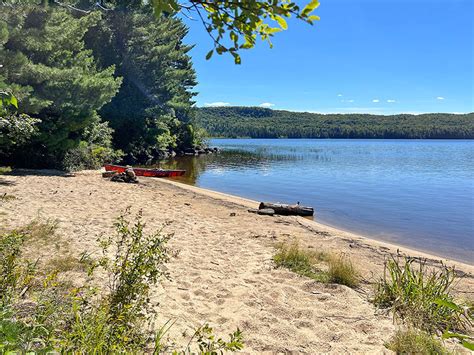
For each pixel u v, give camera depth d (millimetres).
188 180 23953
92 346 2404
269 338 3979
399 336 3996
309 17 1729
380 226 13109
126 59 33000
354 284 5836
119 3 31344
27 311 2979
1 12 14781
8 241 3719
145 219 9742
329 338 4070
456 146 108312
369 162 46875
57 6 17844
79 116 19547
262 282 5656
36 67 15750
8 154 18109
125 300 3211
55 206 9875
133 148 33406
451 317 4598
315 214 14898
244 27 1852
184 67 51281
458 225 13391
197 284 5363
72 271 4945
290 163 42719
